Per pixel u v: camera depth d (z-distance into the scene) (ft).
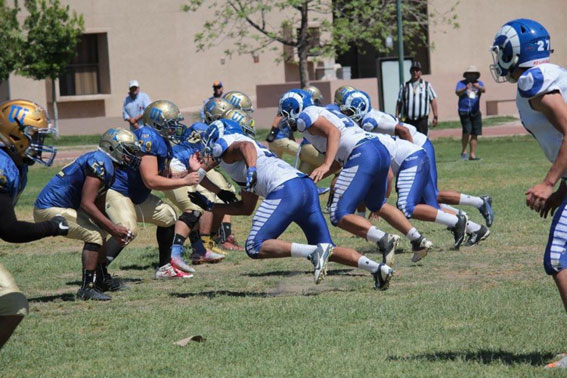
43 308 46.21
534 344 34.47
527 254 55.98
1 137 32.01
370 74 258.57
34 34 175.01
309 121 49.57
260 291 48.78
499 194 83.87
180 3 210.38
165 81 211.00
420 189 55.93
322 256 43.98
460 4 230.68
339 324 39.63
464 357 33.09
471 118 120.98
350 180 49.32
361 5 175.94
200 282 52.26
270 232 45.11
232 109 54.80
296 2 169.68
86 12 204.03
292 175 45.60
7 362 35.24
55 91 194.29
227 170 47.55
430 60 231.30
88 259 48.24
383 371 31.68
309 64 224.33
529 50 32.12
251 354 34.99
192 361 34.37
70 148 171.22
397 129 57.47
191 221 54.34
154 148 50.78
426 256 56.70
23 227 30.83
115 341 38.09
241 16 176.65
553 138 31.86
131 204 51.83
